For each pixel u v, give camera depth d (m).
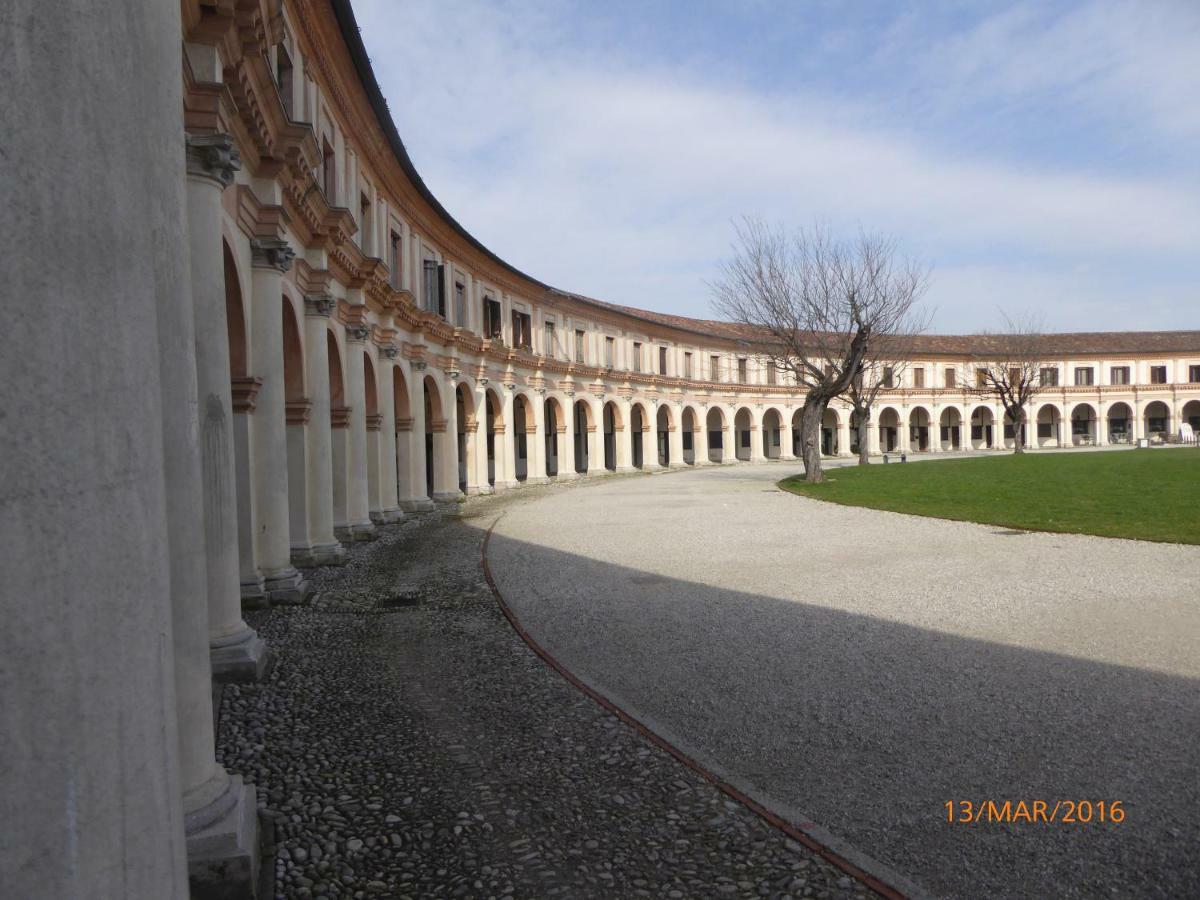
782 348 33.06
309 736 5.54
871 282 29.84
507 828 4.21
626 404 45.09
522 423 39.66
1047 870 3.68
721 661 7.28
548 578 11.73
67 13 1.54
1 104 1.43
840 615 8.91
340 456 16.05
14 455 1.43
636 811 4.39
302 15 12.88
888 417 69.56
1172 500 18.19
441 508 24.17
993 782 4.61
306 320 13.59
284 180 11.23
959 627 8.20
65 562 1.49
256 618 9.31
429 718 5.93
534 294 36.31
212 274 6.95
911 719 5.65
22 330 1.44
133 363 1.66
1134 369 71.44
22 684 1.43
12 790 1.42
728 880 3.69
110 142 1.62
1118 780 4.56
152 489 1.72
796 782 4.71
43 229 1.47
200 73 7.25
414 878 3.74
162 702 1.71
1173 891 3.47
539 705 6.20
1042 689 6.16
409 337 23.02
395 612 9.65
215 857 3.46
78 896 1.48
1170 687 6.10
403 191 21.67
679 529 17.36
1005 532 15.27
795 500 23.56
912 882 3.60
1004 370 62.34
